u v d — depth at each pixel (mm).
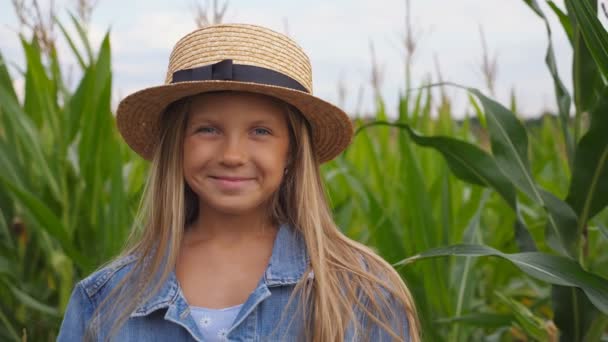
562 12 1802
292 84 1337
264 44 1335
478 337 2482
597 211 1638
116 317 1315
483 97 1812
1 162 2223
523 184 1731
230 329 1228
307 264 1316
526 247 1767
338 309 1269
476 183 1903
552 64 1816
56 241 2227
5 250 2201
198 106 1271
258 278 1313
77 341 1376
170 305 1262
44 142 2373
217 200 1254
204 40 1351
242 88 1228
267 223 1407
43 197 2244
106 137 2279
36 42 2377
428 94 2951
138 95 1354
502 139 1770
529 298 2977
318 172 1436
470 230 2225
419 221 2186
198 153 1259
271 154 1274
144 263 1357
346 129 1439
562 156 3111
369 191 2273
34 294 2254
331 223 1408
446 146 1871
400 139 2326
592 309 1624
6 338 2143
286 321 1266
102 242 2162
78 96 2268
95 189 2219
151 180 1404
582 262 1684
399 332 1333
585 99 1722
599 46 1461
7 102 2135
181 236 1349
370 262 1371
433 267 2152
